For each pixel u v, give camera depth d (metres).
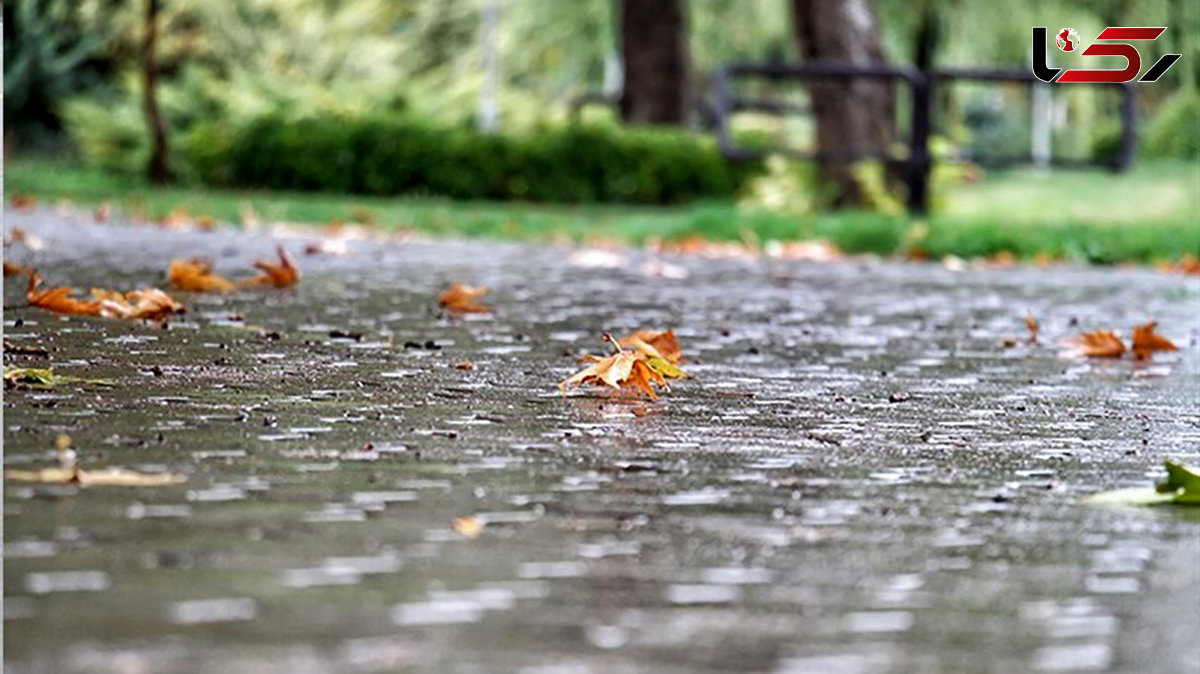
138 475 6.42
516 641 4.46
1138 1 43.06
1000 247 25.73
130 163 46.31
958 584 5.24
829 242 26.48
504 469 6.91
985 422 8.85
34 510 5.76
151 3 41.78
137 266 17.23
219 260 19.31
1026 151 71.75
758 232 27.86
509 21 63.53
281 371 9.75
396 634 4.48
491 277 18.62
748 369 10.98
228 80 52.19
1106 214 41.00
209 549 5.32
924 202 33.28
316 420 7.99
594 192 40.66
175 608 4.64
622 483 6.70
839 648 4.51
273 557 5.25
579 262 21.66
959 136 61.19
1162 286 20.11
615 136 40.81
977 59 50.16
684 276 20.11
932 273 21.91
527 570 5.21
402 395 8.99
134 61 52.47
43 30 51.12
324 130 41.50
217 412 8.09
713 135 43.97
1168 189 46.97
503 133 41.47
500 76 65.62
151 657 4.20
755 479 6.89
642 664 4.30
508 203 40.22
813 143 39.00
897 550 5.68
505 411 8.56
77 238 22.08
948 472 7.25
